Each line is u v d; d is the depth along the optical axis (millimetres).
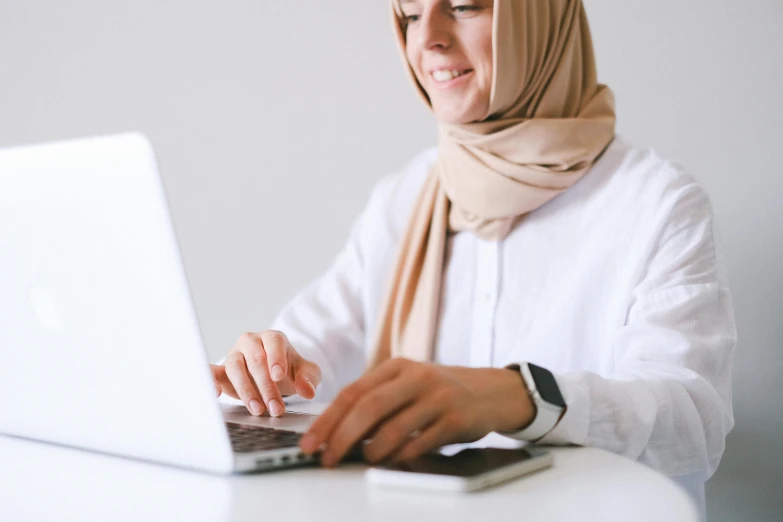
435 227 1569
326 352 1658
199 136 2232
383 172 2023
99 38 2324
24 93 2420
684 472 978
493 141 1467
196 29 2213
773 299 1620
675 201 1336
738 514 1666
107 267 629
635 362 1120
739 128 1645
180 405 635
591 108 1510
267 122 2150
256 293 2197
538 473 668
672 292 1216
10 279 705
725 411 1060
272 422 880
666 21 1692
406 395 674
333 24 2049
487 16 1429
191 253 2262
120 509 557
